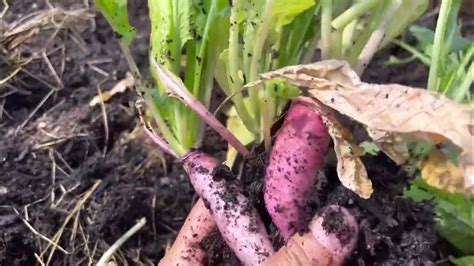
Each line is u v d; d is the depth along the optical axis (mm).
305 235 298
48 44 460
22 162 407
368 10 317
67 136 419
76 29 471
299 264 293
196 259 329
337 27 310
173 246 336
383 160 322
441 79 341
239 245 311
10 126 425
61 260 383
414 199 335
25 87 441
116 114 430
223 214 314
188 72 326
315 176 305
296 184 300
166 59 316
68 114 431
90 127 425
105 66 455
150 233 396
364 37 320
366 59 319
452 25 348
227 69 331
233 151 385
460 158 251
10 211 389
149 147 418
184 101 310
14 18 471
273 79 295
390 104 265
